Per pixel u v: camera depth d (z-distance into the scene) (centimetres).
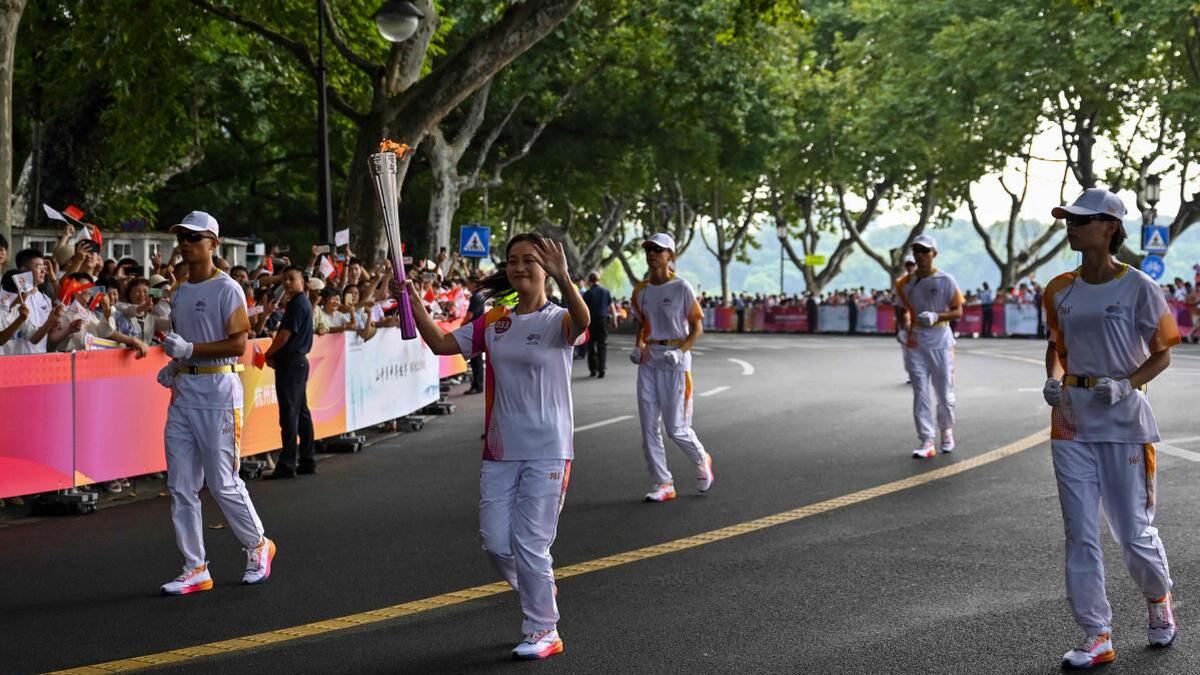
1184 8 3172
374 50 2420
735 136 3622
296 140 3566
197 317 639
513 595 617
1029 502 843
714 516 815
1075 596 495
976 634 536
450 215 2797
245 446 1040
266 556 659
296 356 1032
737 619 565
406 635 548
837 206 5347
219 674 495
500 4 2842
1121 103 3594
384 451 1200
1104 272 509
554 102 3391
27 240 1859
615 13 2997
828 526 775
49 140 2581
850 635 536
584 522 800
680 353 868
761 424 1330
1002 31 3591
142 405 960
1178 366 2039
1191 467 962
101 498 941
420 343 1467
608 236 4762
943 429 1085
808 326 4659
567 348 523
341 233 1596
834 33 4884
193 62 2711
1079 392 507
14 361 847
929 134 3903
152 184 2914
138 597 627
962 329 3856
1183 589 603
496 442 521
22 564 710
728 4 2944
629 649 521
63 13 2405
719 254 5372
